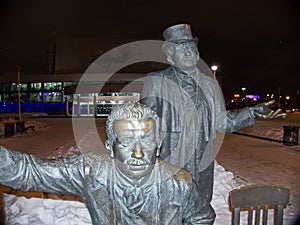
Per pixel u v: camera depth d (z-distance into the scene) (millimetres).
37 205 4508
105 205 1551
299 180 6918
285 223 4445
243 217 4445
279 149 11438
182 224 1774
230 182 6215
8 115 34094
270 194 2426
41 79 38094
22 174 1460
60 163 1560
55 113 38219
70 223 4098
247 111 3010
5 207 4621
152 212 1552
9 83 39938
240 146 12211
